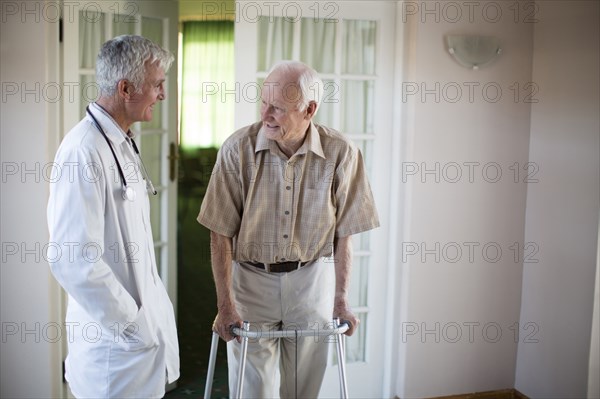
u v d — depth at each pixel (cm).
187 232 782
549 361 337
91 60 315
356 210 253
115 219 207
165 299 233
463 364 353
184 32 965
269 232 246
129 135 223
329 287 261
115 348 214
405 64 330
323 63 327
